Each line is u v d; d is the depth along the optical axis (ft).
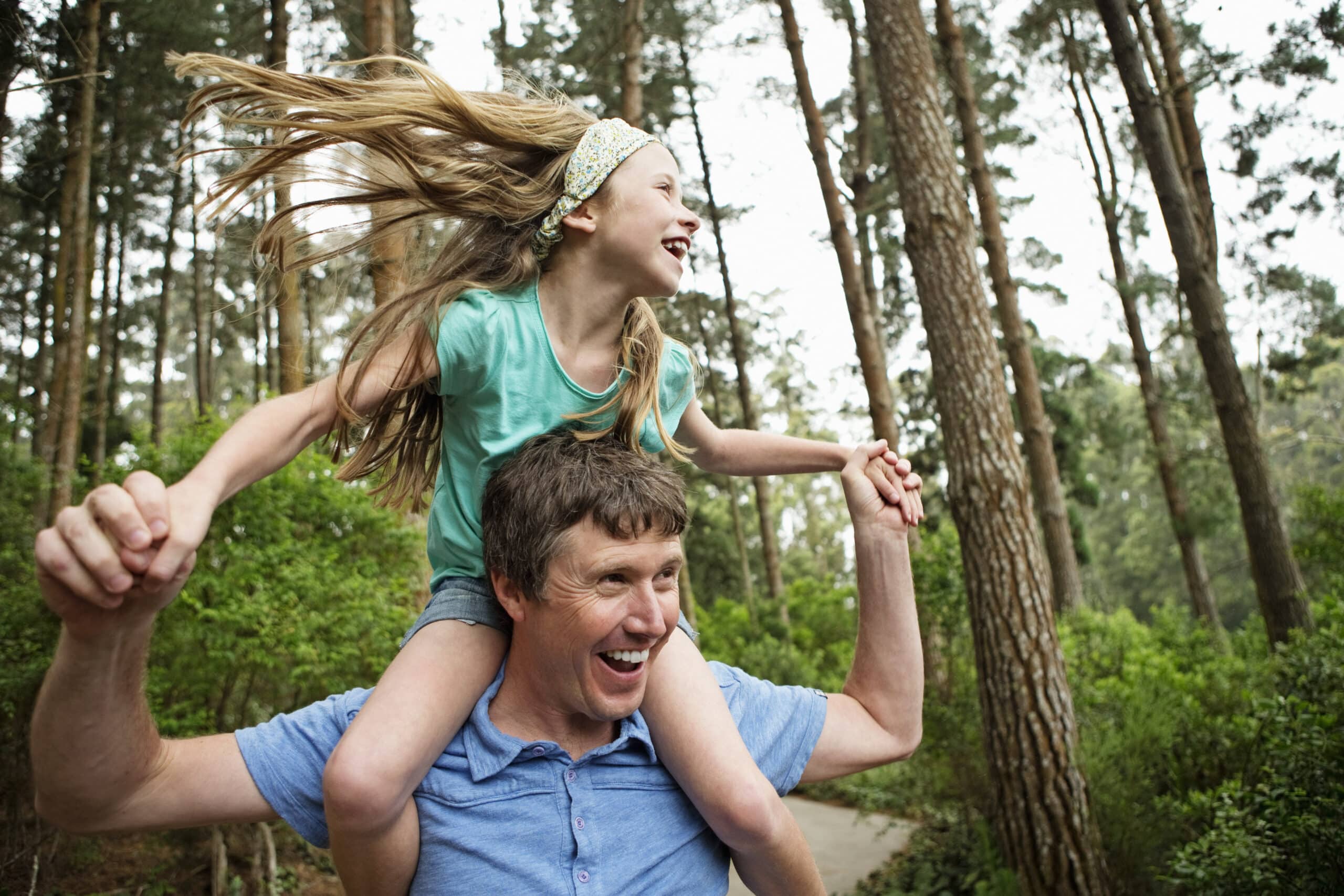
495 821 4.69
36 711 3.64
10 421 36.42
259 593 19.90
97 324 80.84
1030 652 19.70
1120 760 20.65
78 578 3.02
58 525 3.04
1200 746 20.93
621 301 5.30
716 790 4.79
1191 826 19.38
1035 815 19.17
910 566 5.88
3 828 20.08
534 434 5.16
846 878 26.48
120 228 75.66
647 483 4.57
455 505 5.20
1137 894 18.95
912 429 73.97
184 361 115.34
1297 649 19.63
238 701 22.88
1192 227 32.89
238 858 23.06
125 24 46.39
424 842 4.67
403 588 23.22
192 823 4.39
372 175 5.46
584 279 5.26
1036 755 19.31
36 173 52.80
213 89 5.23
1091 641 34.60
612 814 4.85
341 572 21.53
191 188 69.82
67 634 3.32
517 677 4.91
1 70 33.53
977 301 21.43
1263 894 14.38
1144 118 33.37
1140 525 147.02
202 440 22.50
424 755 4.46
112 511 3.00
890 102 22.61
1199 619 42.68
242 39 46.98
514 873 4.61
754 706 5.60
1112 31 33.53
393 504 5.88
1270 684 23.08
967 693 25.35
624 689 4.60
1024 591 19.95
